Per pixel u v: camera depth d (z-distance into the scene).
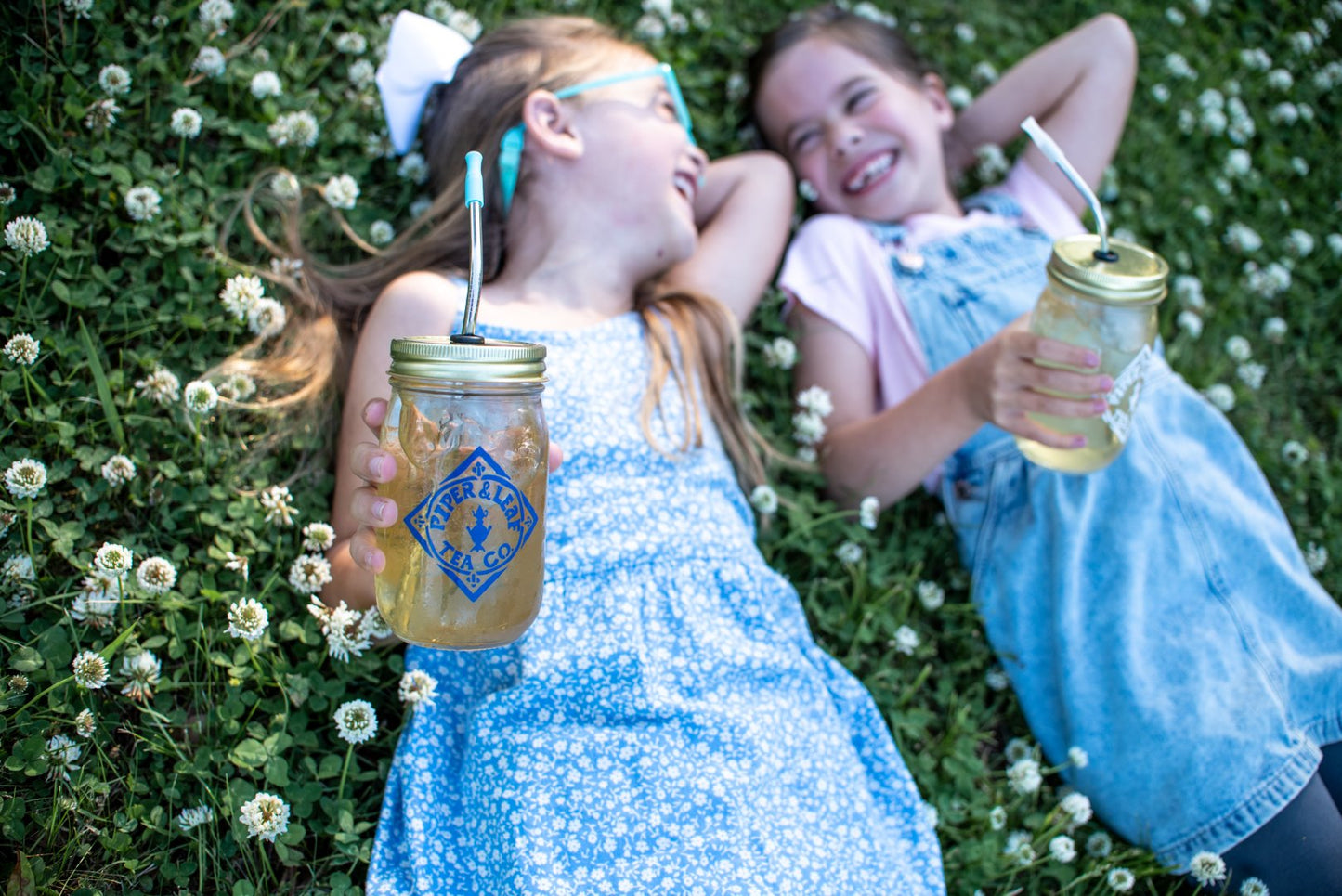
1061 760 1.97
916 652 2.03
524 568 1.21
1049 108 2.51
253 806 1.50
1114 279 1.50
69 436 1.70
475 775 1.56
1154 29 2.95
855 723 1.82
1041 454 1.76
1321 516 2.38
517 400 1.17
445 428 1.15
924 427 1.93
